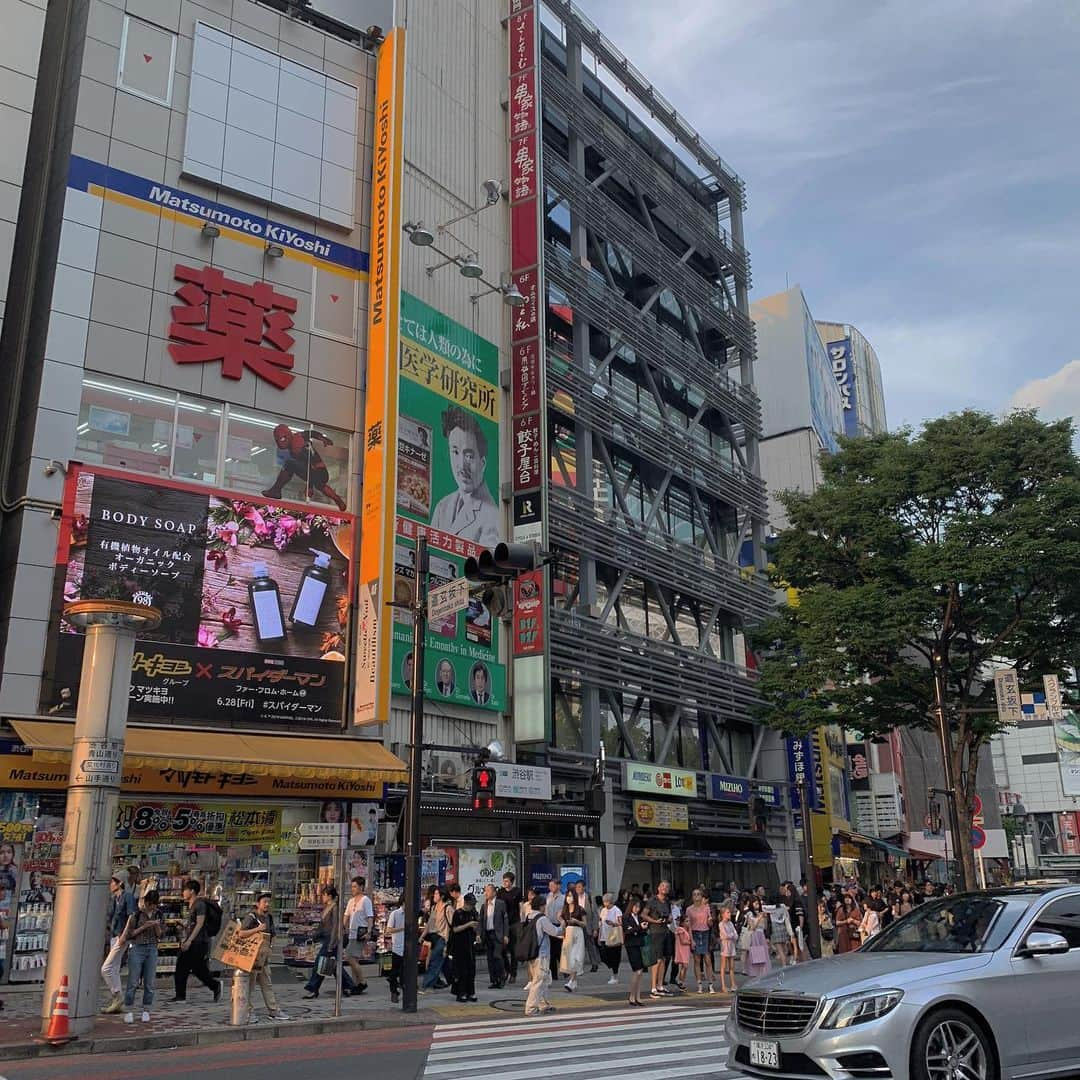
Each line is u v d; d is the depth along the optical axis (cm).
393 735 2244
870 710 2720
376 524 2231
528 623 2573
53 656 1847
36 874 1741
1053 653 2528
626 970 2236
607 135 3494
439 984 1827
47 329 1986
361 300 2448
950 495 2508
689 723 3325
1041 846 10375
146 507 2014
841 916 2239
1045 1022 730
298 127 2427
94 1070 1010
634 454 3338
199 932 1525
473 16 3012
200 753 1841
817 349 5828
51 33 2262
